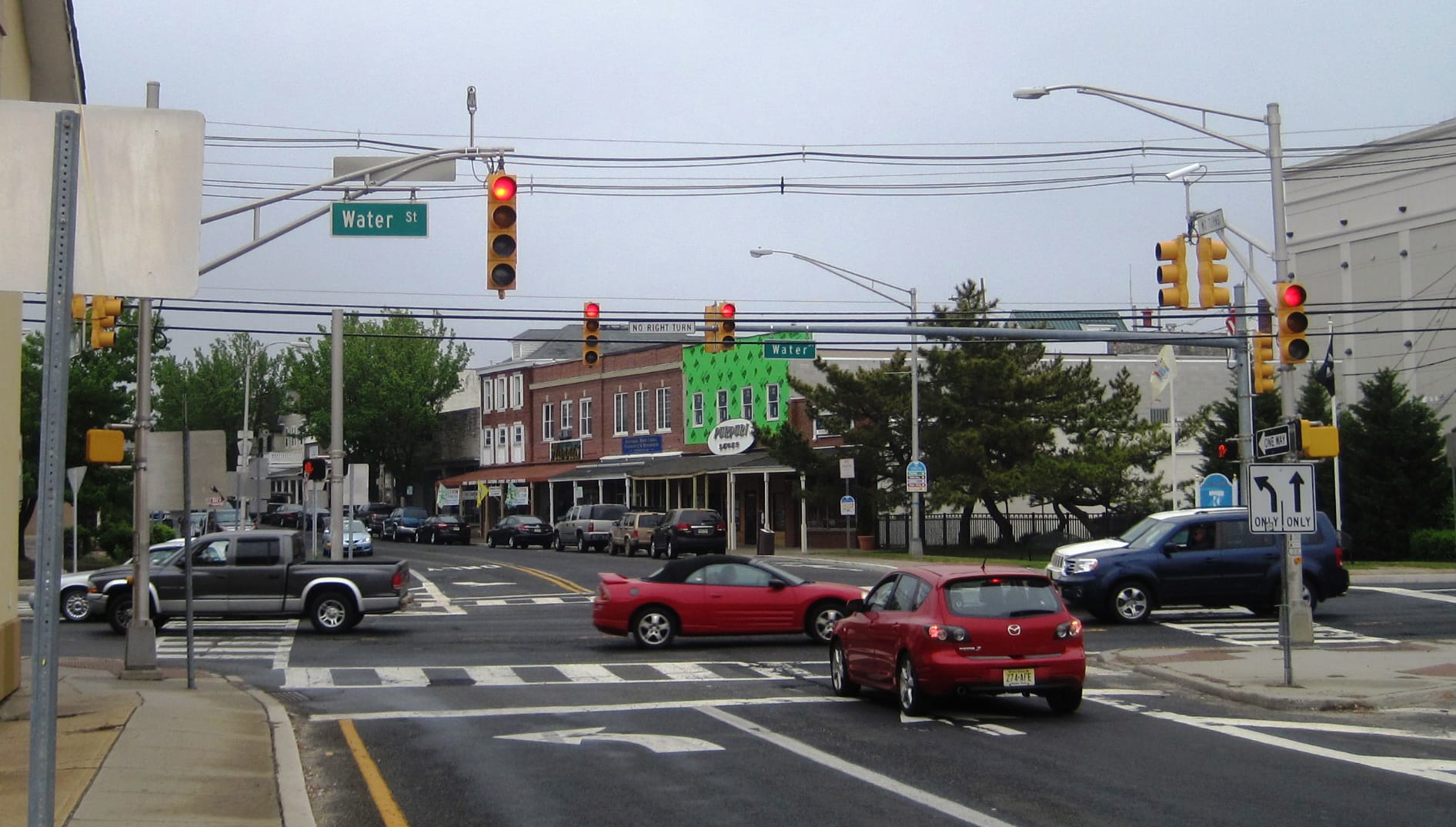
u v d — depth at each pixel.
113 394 40.53
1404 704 14.34
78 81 15.36
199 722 13.03
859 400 47.62
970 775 10.62
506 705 15.24
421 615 27.66
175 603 23.45
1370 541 41.50
